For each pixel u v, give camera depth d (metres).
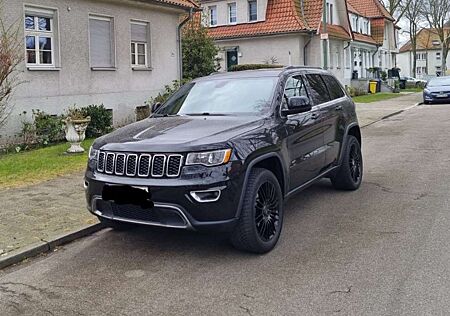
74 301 4.16
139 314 3.88
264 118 5.54
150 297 4.18
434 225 5.84
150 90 18.00
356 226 5.92
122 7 16.48
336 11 34.75
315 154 6.44
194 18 24.50
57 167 9.81
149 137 5.04
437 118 19.03
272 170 5.56
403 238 5.41
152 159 4.72
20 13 13.02
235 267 4.76
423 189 7.71
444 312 3.70
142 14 17.39
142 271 4.77
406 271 4.49
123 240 5.73
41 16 13.86
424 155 10.96
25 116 13.23
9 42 12.39
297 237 5.58
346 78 36.00
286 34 29.11
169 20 18.78
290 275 4.51
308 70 7.12
